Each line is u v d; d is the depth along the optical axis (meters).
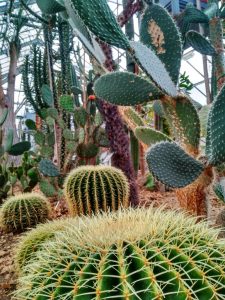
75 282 0.74
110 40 0.92
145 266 0.71
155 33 1.17
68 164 2.89
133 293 0.67
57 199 2.88
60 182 2.72
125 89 1.16
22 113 13.17
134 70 2.54
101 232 0.83
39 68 3.69
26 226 2.19
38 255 0.90
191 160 1.03
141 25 1.20
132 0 2.09
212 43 1.61
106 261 0.74
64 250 0.81
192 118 1.13
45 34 3.25
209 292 0.71
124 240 0.78
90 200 1.84
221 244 0.82
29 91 3.73
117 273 0.73
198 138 1.14
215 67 1.62
